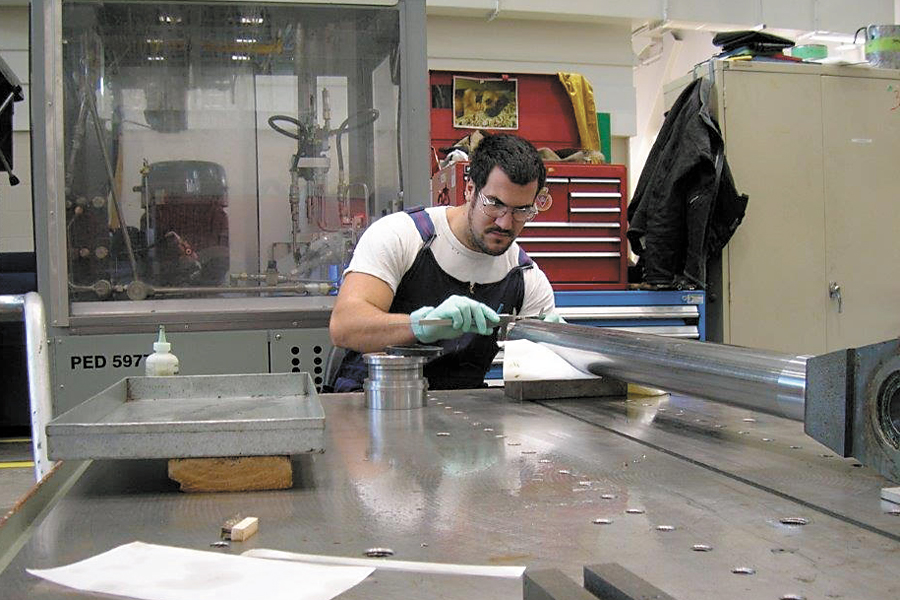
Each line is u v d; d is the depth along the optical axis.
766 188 2.86
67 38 2.19
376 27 2.35
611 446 0.93
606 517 0.64
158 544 0.59
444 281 1.73
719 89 2.80
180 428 0.74
